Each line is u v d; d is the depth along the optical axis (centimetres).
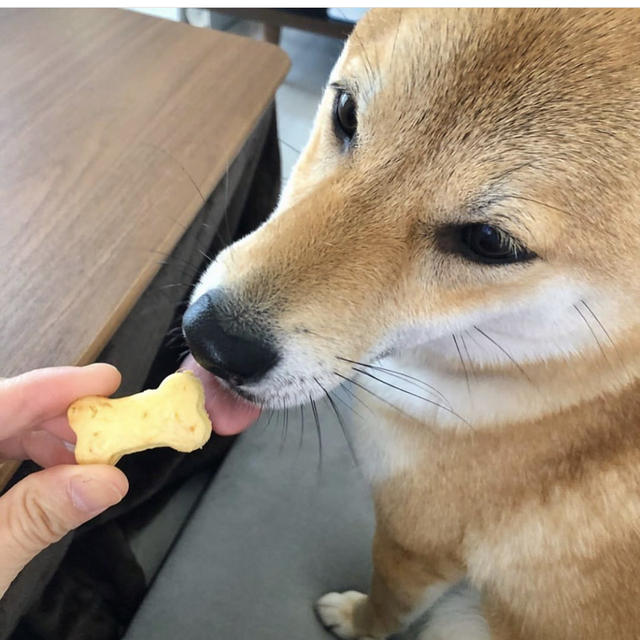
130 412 16
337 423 35
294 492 33
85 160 25
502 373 22
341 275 19
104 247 23
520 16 17
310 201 20
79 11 32
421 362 24
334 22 56
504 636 26
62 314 21
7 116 26
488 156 18
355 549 32
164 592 29
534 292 19
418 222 19
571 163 17
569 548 23
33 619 25
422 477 24
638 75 17
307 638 29
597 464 22
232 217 33
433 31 18
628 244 18
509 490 23
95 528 26
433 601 28
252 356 19
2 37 30
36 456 19
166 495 33
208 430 17
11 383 16
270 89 30
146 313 26
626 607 22
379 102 19
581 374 21
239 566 30
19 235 22
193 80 29
